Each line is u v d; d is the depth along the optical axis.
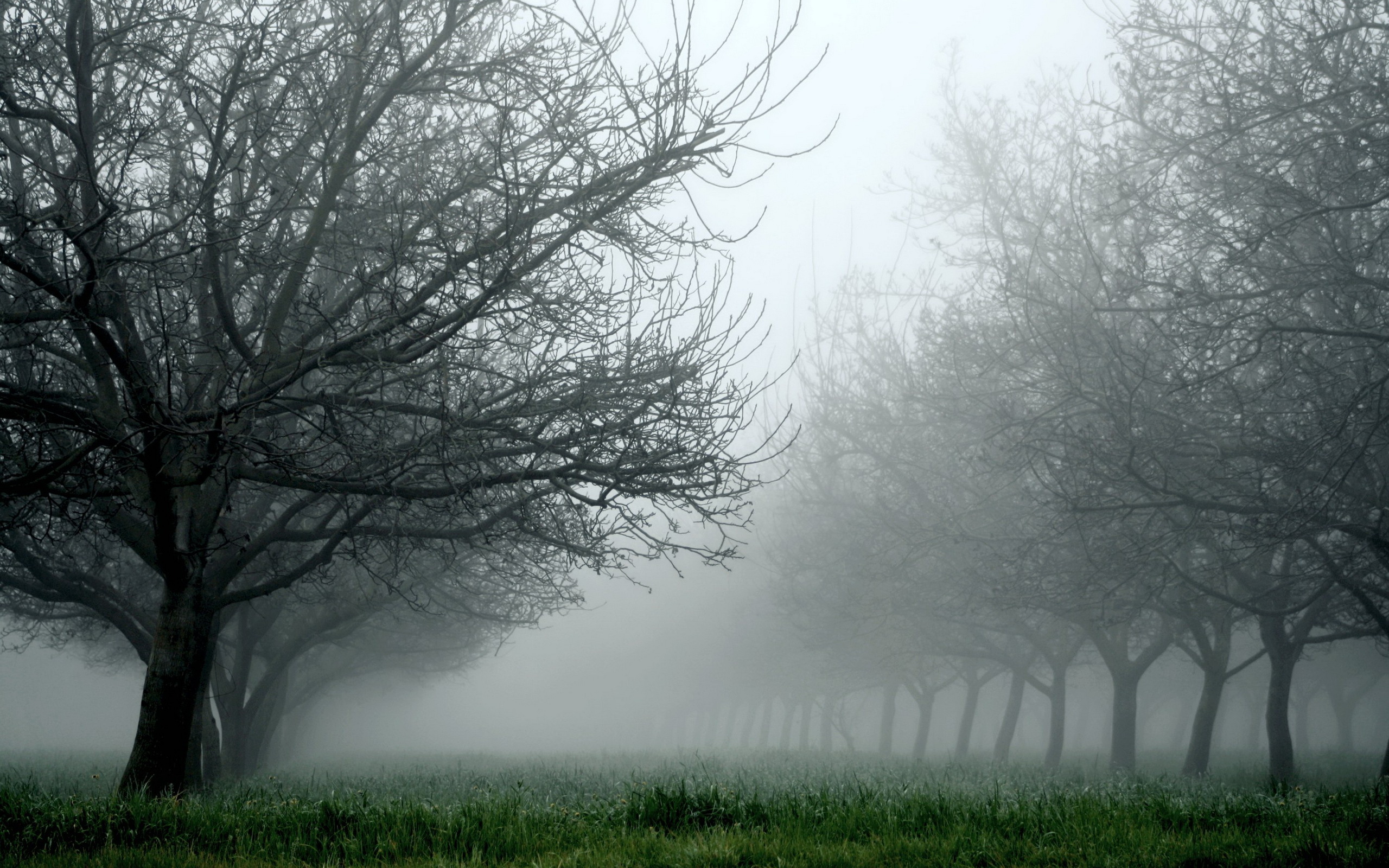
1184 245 14.35
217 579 12.04
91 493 10.52
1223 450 14.13
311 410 12.67
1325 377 13.74
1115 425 14.81
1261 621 18.59
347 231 11.92
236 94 10.63
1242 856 6.03
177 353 9.70
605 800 8.73
